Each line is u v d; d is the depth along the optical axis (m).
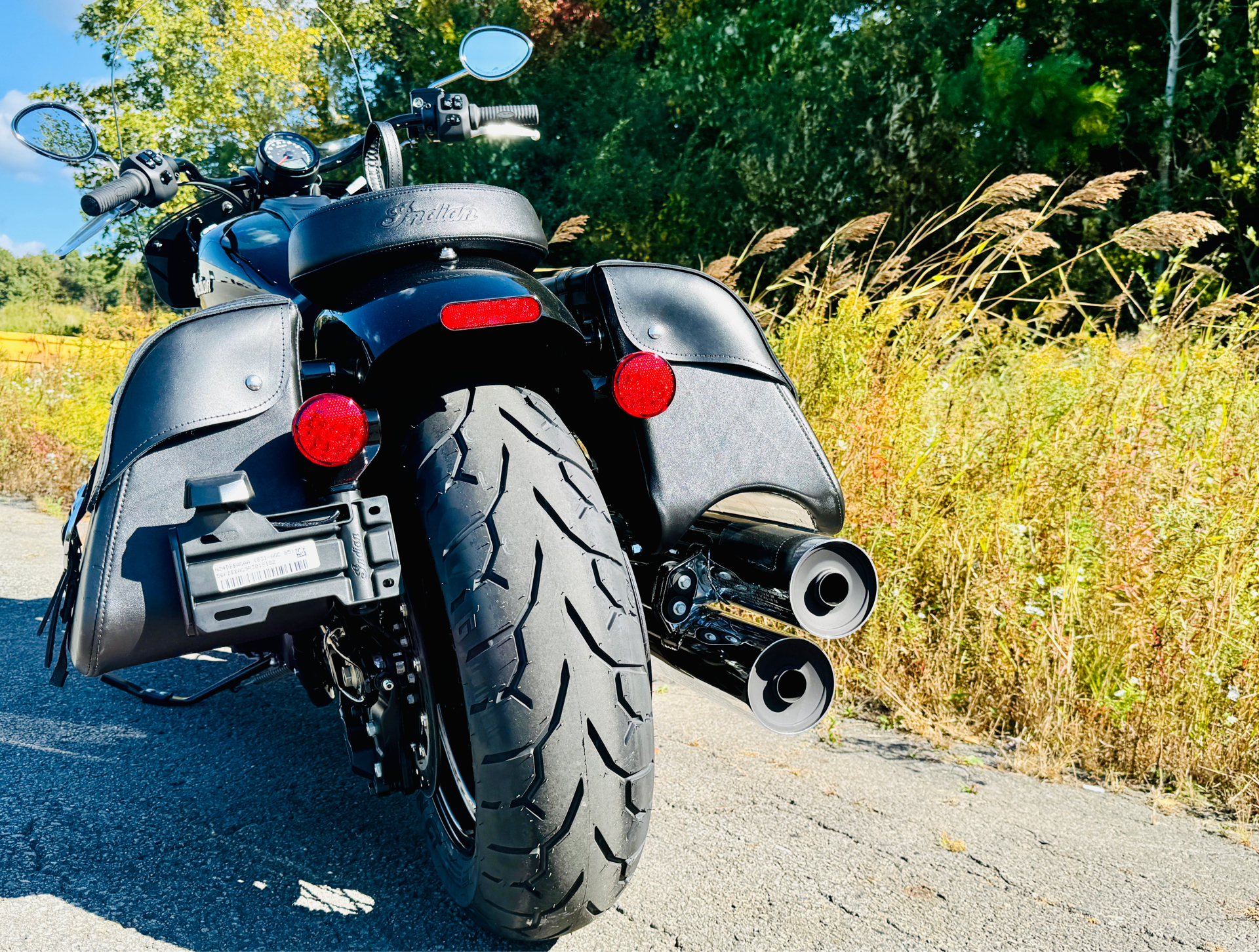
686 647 1.98
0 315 9.22
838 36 17.27
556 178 19.64
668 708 3.08
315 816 2.29
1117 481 3.25
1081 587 3.13
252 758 2.65
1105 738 2.83
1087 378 3.91
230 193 3.05
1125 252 12.74
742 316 2.09
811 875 2.04
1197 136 14.98
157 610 1.62
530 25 20.34
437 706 1.72
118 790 2.43
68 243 2.76
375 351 1.71
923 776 2.62
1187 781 2.62
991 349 4.41
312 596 1.59
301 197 2.75
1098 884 2.05
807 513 2.07
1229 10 14.95
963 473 3.54
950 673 3.10
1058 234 14.41
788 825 2.27
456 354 1.82
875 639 3.26
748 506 2.15
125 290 7.39
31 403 8.53
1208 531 3.01
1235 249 13.28
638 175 18.55
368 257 1.89
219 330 1.76
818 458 2.02
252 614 1.57
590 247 19.03
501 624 1.52
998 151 15.23
